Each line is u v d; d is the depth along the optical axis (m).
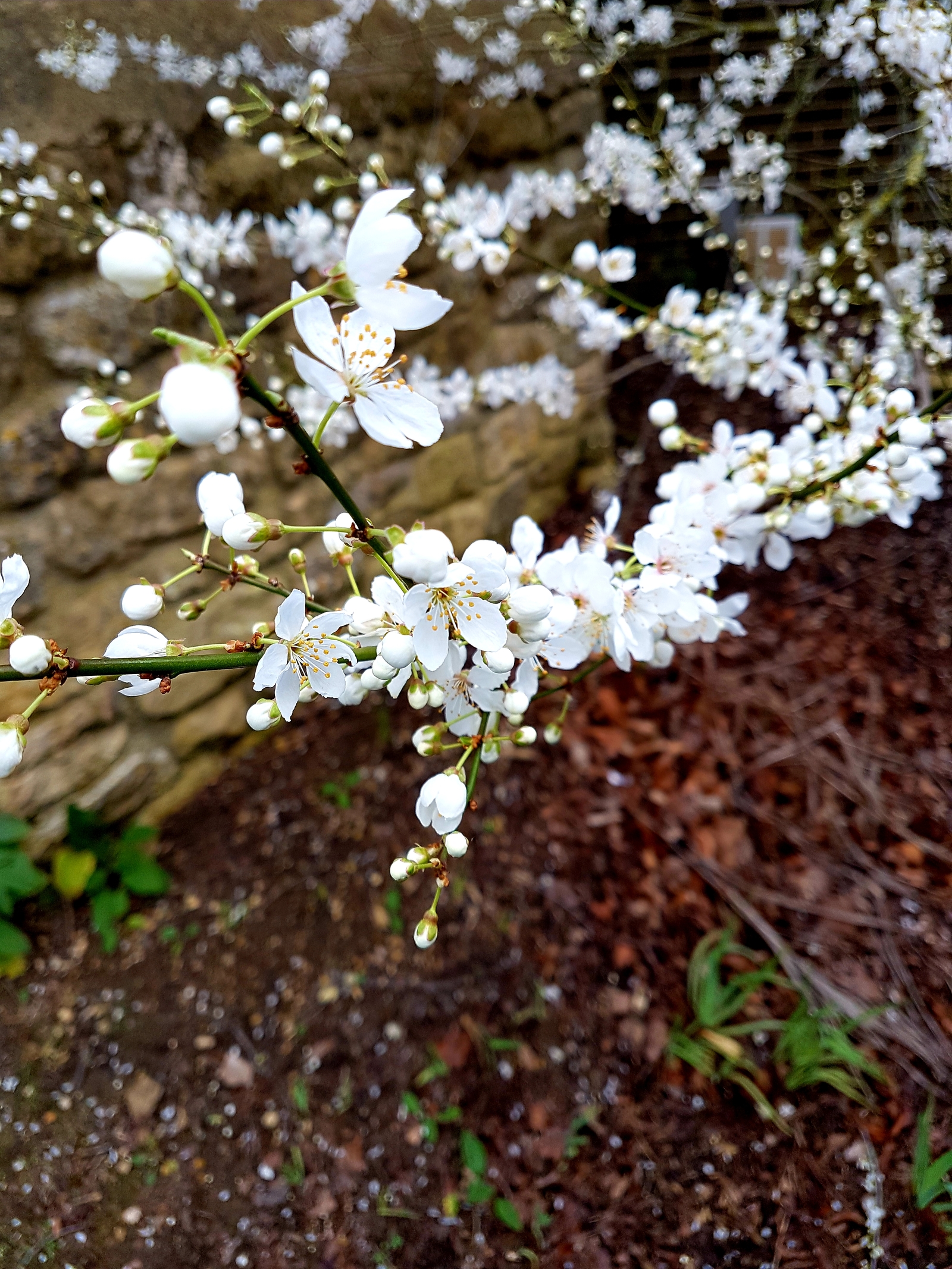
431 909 0.20
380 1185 0.38
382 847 0.48
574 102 0.60
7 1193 0.35
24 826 0.39
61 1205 0.35
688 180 0.45
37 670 0.17
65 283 0.38
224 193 0.42
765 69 0.44
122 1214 0.36
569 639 0.22
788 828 0.48
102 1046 0.40
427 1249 0.36
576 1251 0.36
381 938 0.45
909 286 0.42
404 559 0.16
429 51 0.48
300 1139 0.39
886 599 0.57
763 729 0.52
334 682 0.19
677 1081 0.40
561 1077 0.41
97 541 0.42
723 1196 0.37
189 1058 0.40
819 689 0.53
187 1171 0.37
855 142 0.44
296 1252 0.36
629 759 0.52
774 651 0.56
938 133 0.33
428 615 0.18
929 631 0.54
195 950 0.44
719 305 0.43
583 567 0.21
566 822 0.49
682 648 0.57
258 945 0.44
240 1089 0.40
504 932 0.45
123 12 0.36
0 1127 0.37
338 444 0.48
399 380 0.18
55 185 0.36
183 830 0.49
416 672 0.20
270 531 0.18
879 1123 0.37
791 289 0.50
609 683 0.56
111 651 0.20
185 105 0.40
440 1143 0.39
